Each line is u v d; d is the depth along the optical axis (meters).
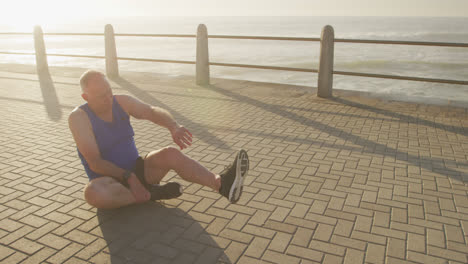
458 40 91.38
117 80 8.30
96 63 51.22
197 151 4.20
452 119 5.22
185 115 5.61
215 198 3.13
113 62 8.66
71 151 4.24
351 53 63.22
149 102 6.39
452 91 27.50
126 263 2.33
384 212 2.89
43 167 3.80
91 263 2.33
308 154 4.06
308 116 5.47
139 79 8.41
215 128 4.99
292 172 3.61
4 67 10.20
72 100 6.55
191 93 7.01
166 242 2.54
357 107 5.90
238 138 4.59
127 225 2.75
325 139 4.51
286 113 5.64
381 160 3.88
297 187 3.31
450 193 3.18
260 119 5.36
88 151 2.64
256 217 2.83
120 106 2.86
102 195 2.68
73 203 3.08
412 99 6.33
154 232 2.66
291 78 37.41
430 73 41.66
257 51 70.31
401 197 3.12
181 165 2.77
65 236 2.62
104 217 2.86
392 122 5.12
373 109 5.77
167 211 2.93
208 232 2.65
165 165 2.82
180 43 94.38
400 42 5.69
